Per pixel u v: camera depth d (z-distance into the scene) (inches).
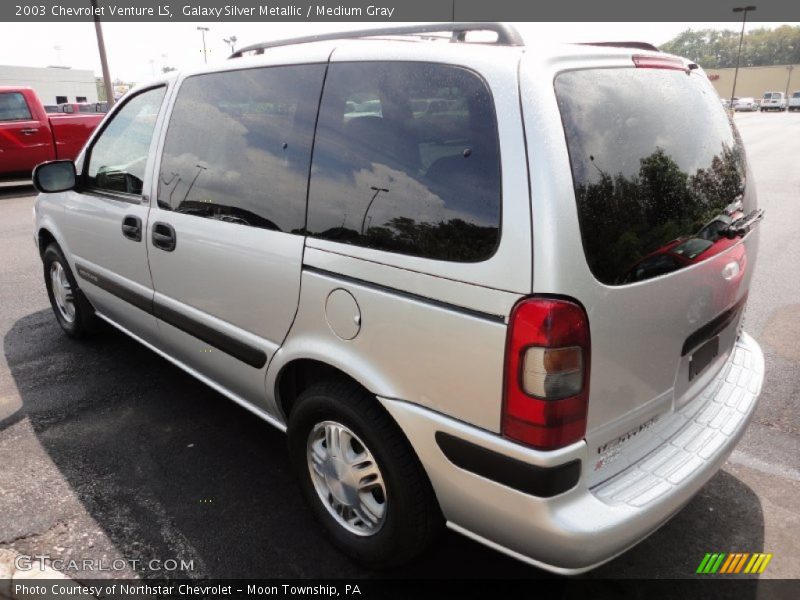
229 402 138.7
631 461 75.9
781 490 107.5
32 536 96.6
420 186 73.4
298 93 90.5
